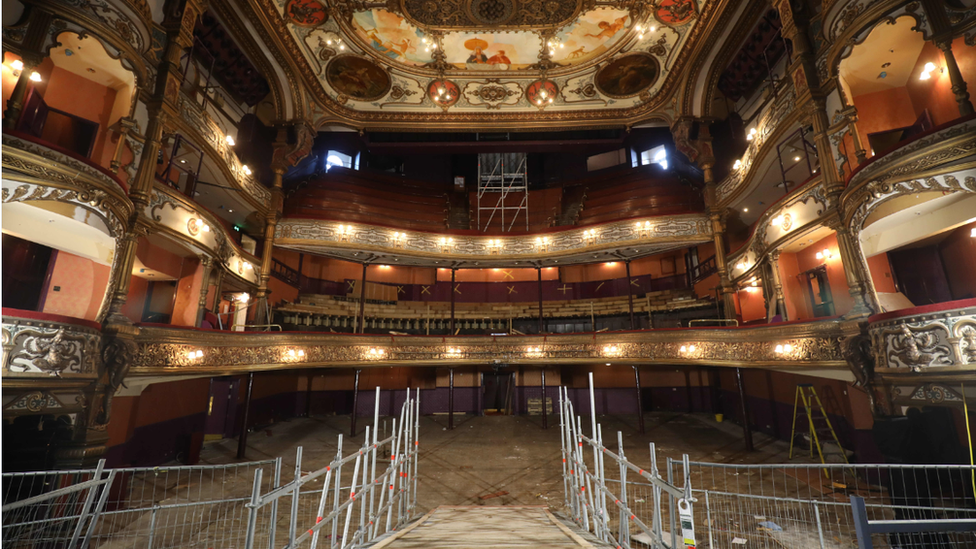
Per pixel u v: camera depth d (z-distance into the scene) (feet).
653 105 77.92
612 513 40.68
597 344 70.28
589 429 70.79
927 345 32.04
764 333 48.93
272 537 19.52
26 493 35.37
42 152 33.27
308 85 72.95
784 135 53.83
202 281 55.21
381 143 92.89
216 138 59.31
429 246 78.18
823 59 44.24
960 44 36.63
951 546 33.06
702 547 33.37
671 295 85.56
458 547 21.16
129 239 41.60
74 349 34.71
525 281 99.04
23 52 34.78
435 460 56.70
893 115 42.50
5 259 37.63
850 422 47.85
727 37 62.85
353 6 60.18
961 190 31.40
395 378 84.74
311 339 61.72
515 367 85.92
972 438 35.12
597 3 59.98
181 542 34.73
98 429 36.99
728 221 74.43
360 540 24.58
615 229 75.25
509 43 67.10
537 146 93.15
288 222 73.92
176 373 43.60
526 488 47.65
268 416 73.20
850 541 33.12
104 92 42.63
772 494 42.86
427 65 71.56
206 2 49.98
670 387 82.84
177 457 52.90
